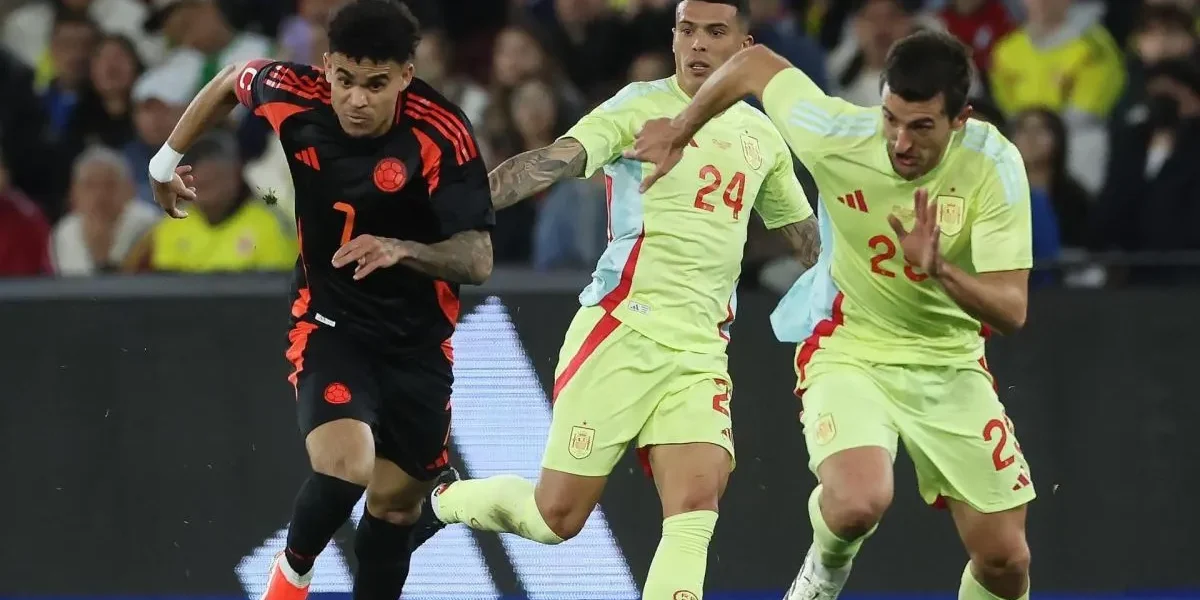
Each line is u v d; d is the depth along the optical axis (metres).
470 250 18.81
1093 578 27.69
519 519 21.39
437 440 20.30
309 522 18.88
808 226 22.36
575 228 30.17
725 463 20.64
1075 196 31.25
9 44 40.62
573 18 36.72
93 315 28.11
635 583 27.52
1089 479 27.81
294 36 36.75
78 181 31.91
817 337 20.08
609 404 20.81
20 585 27.86
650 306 20.84
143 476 27.95
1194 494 27.66
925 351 19.61
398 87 18.31
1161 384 27.77
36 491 27.95
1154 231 30.77
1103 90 35.62
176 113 35.09
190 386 28.00
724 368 21.16
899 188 18.66
